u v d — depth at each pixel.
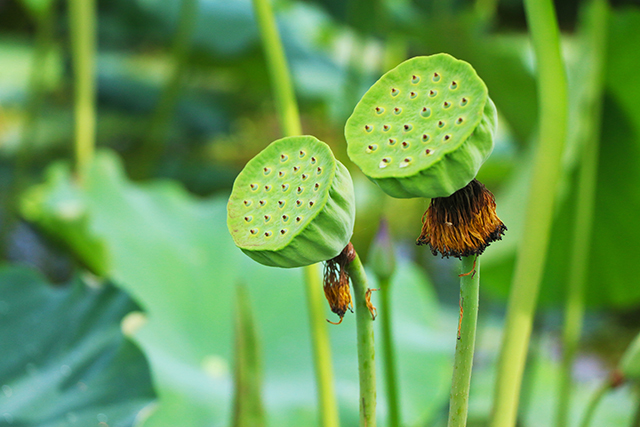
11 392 2.66
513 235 3.54
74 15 4.67
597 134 3.64
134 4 7.92
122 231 4.11
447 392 3.77
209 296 3.95
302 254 1.70
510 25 11.96
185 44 7.33
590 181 3.65
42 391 2.63
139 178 7.57
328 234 1.70
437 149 1.67
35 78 6.70
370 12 7.55
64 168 4.67
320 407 2.13
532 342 5.62
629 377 2.24
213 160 9.55
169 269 3.98
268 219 1.72
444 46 5.74
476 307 1.72
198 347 3.69
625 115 3.94
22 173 6.51
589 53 3.70
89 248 3.95
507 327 1.92
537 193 1.92
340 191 1.71
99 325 2.88
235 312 2.08
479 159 1.67
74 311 3.00
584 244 3.62
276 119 11.01
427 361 3.74
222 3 7.88
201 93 9.94
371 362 1.75
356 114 1.70
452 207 1.71
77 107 4.80
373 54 9.45
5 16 13.20
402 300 4.15
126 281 3.79
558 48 1.90
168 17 7.95
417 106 1.69
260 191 1.74
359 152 1.68
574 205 4.34
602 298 5.14
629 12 3.50
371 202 6.88
